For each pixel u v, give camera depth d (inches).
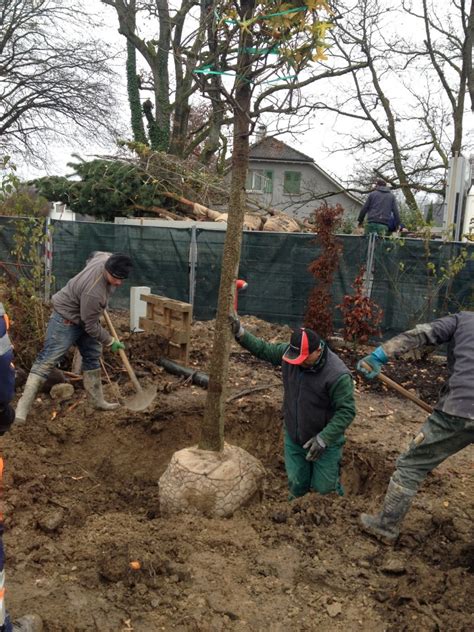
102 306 205.6
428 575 127.6
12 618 110.7
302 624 115.5
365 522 146.0
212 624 113.3
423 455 138.7
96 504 188.5
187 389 263.9
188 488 159.5
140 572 125.8
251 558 135.9
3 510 153.8
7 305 267.6
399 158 804.0
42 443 213.8
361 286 316.8
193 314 415.2
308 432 174.4
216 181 600.7
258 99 153.0
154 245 415.8
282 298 390.3
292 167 1294.3
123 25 762.8
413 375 297.1
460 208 438.9
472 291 338.3
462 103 743.1
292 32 137.1
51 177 581.6
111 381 264.8
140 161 569.3
